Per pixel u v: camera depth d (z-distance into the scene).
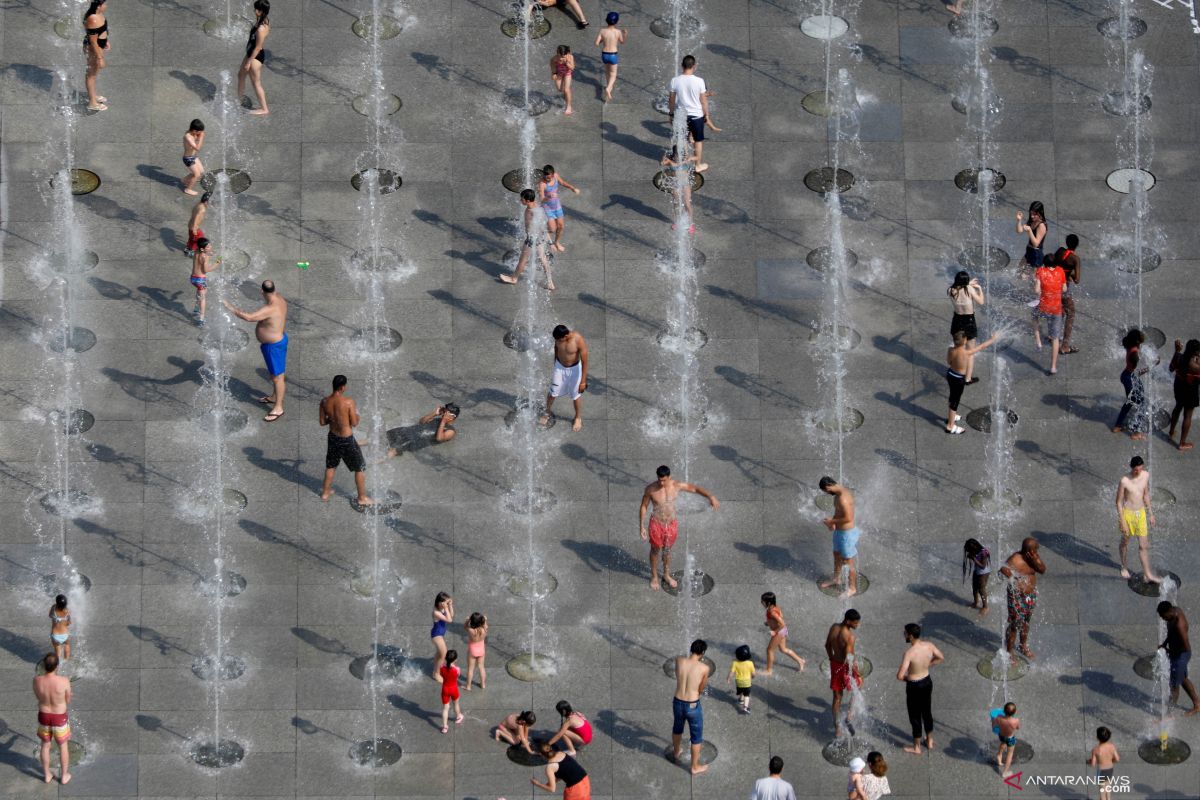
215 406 112.62
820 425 112.56
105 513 108.56
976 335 115.62
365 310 116.44
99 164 121.81
